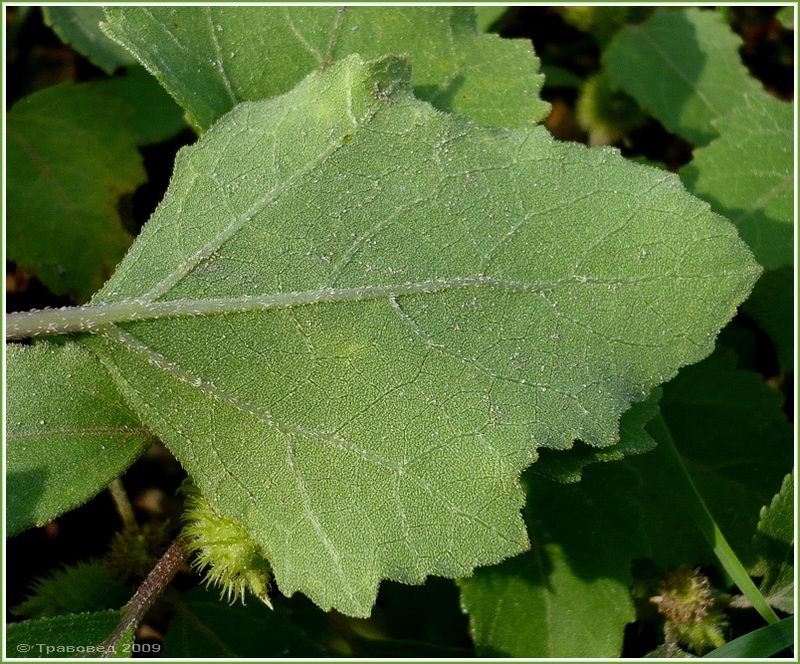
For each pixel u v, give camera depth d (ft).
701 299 0.69
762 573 0.81
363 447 0.70
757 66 1.03
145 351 0.71
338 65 0.73
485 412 0.69
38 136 0.90
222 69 0.78
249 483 0.71
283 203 0.71
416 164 0.71
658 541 0.83
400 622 0.85
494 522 0.68
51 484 0.72
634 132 0.98
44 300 0.92
